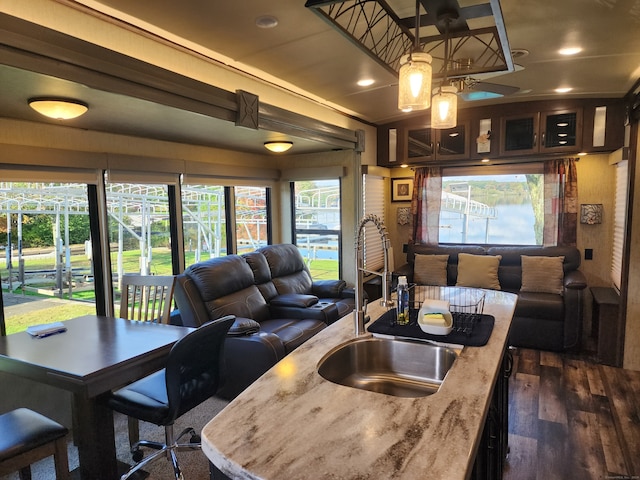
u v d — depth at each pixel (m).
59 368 1.90
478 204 5.32
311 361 1.62
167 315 2.83
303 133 3.75
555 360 3.95
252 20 2.36
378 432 1.09
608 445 2.56
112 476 2.21
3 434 1.71
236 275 3.66
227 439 1.07
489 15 2.20
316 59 2.99
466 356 1.64
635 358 3.70
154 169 3.57
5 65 1.66
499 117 4.70
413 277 5.16
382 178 5.59
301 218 5.19
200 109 2.63
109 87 2.06
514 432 2.72
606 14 2.40
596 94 4.18
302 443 1.04
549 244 4.77
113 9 2.19
